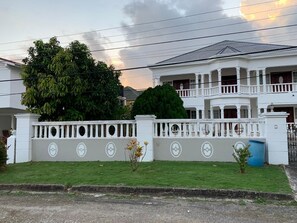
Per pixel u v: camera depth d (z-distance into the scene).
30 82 13.40
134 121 10.25
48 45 13.85
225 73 24.48
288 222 4.45
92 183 6.77
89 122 10.62
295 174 7.60
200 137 9.87
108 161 10.20
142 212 5.02
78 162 10.23
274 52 21.80
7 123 24.48
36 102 13.06
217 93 22.52
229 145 9.60
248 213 4.91
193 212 4.99
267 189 5.93
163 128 10.23
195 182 6.57
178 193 6.09
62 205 5.56
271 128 9.16
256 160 8.75
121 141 10.30
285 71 23.16
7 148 9.89
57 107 13.24
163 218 4.68
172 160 9.99
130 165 9.10
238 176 7.23
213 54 24.03
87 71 13.76
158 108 14.73
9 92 21.05
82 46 13.94
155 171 8.05
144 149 9.93
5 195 6.48
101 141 10.47
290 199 5.59
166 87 15.98
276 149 9.05
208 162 9.53
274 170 8.08
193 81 25.62
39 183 6.95
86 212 5.07
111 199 5.95
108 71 14.63
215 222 4.48
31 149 10.95
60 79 12.78
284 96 21.66
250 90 22.39
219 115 24.45
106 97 14.26
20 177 7.70
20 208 5.40
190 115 25.33
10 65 20.98
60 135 10.90
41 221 4.66
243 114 23.62
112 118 14.79
